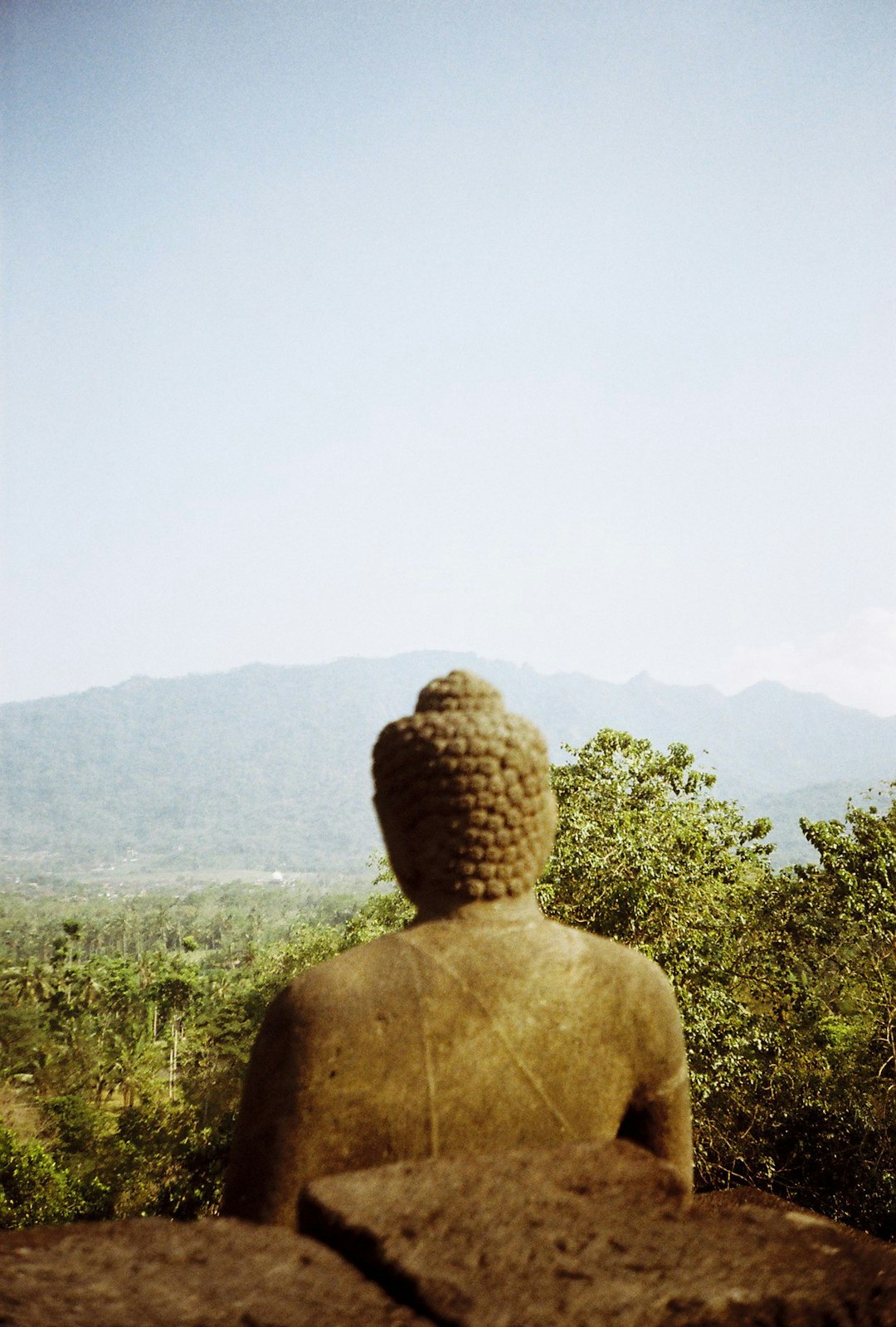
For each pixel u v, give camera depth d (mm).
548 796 2305
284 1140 1910
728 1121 16484
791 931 17891
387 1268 1244
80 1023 60094
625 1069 2152
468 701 2324
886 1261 1331
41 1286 1195
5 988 65875
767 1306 1220
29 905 179625
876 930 17094
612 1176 1464
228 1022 39062
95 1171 31391
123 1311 1151
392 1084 1951
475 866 2178
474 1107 1977
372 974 2033
